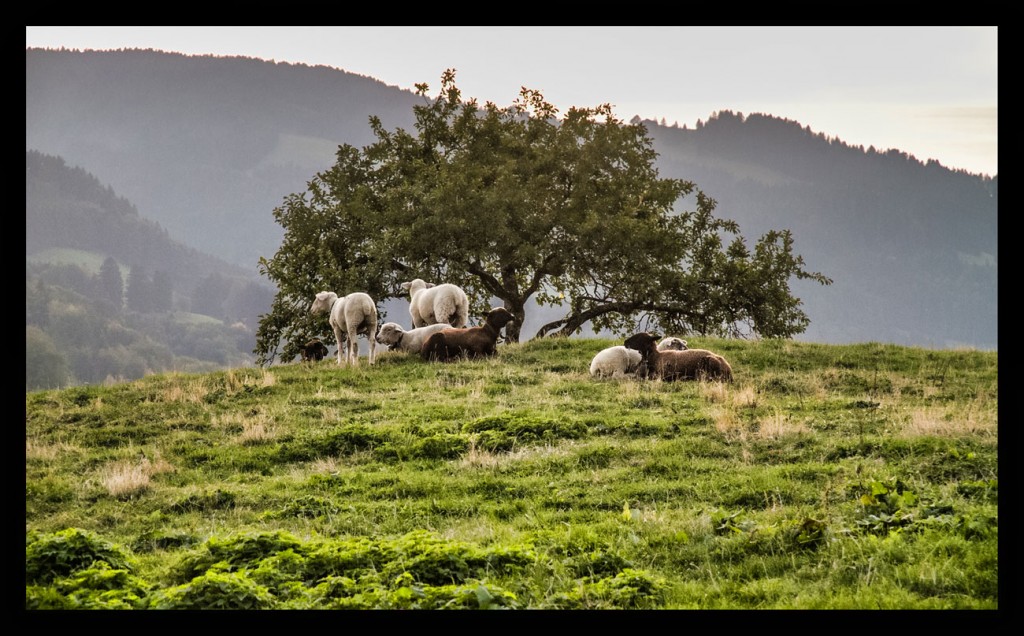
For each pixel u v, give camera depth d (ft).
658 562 29.94
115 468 46.55
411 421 52.75
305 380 65.92
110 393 64.59
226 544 30.73
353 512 38.11
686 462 42.16
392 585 26.99
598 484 40.06
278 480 44.04
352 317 69.51
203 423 56.08
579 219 108.06
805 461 41.70
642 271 106.83
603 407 53.93
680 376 60.80
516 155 115.14
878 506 32.50
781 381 59.88
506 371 65.10
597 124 114.73
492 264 114.32
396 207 104.99
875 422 47.78
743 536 30.66
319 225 109.70
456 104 117.39
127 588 27.55
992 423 43.83
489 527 34.71
